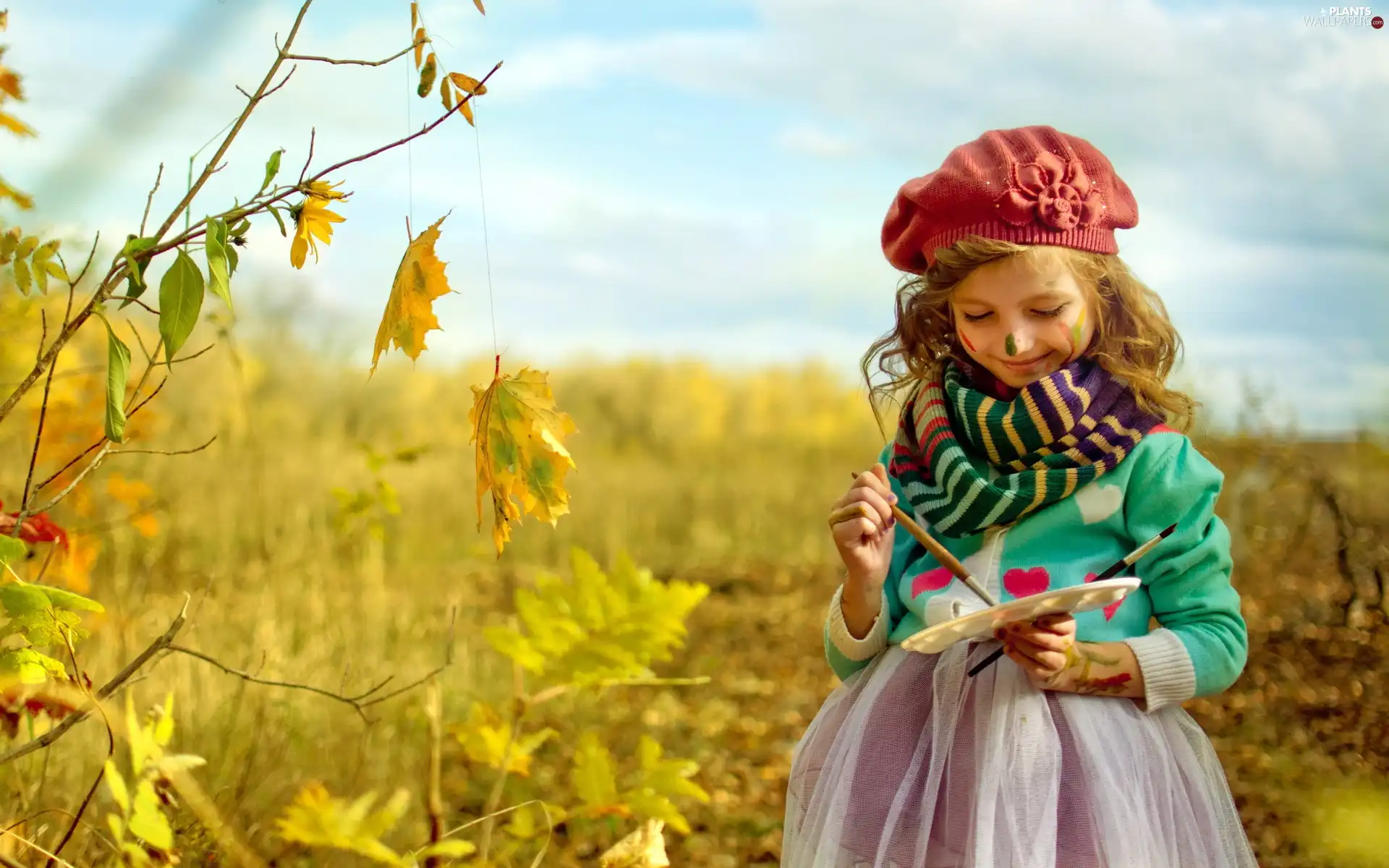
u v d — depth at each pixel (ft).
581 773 4.55
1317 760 13.35
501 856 4.58
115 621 11.93
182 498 19.85
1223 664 6.72
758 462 45.19
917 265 7.69
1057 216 6.86
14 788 7.95
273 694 11.63
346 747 11.08
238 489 20.85
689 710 17.74
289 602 15.38
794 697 19.08
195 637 12.85
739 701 18.76
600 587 4.09
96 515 14.57
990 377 7.49
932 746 6.75
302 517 19.26
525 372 5.34
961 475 6.95
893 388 8.21
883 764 6.88
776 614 25.27
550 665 4.17
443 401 36.19
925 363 7.90
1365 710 14.92
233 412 21.12
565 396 49.78
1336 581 20.89
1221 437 21.04
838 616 7.38
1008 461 7.07
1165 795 6.53
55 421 10.65
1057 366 7.09
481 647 17.02
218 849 6.93
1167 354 7.50
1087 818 6.39
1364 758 13.32
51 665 5.95
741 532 33.88
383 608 16.29
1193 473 6.91
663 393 48.91
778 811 13.91
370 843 4.09
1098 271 7.05
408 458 12.82
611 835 11.47
